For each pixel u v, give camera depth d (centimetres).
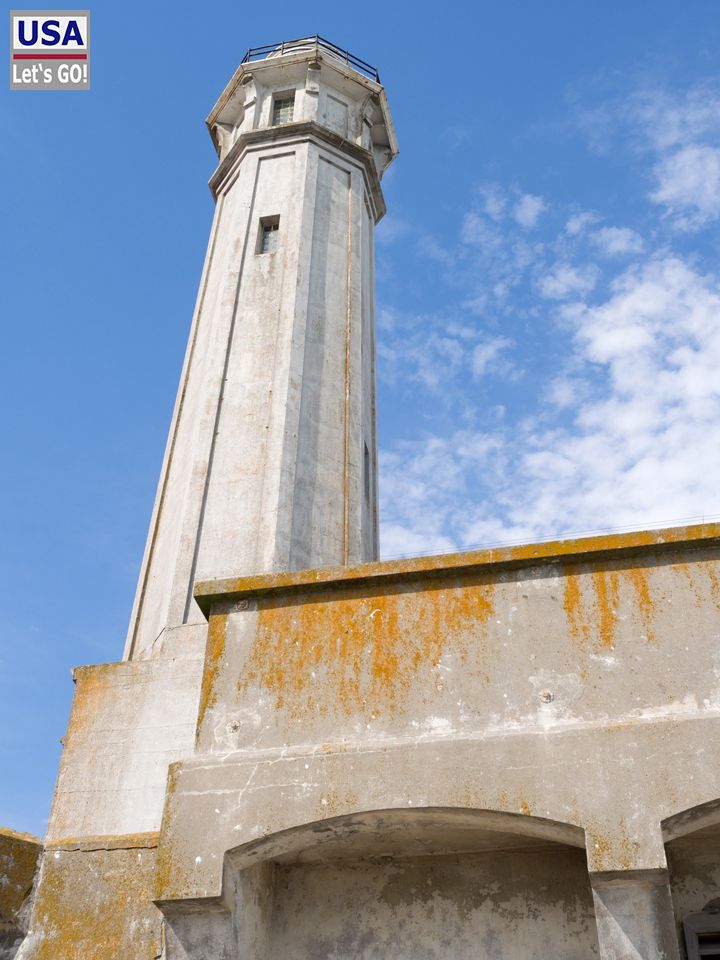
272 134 2094
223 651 888
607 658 801
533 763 756
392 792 766
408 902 856
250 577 914
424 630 856
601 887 715
